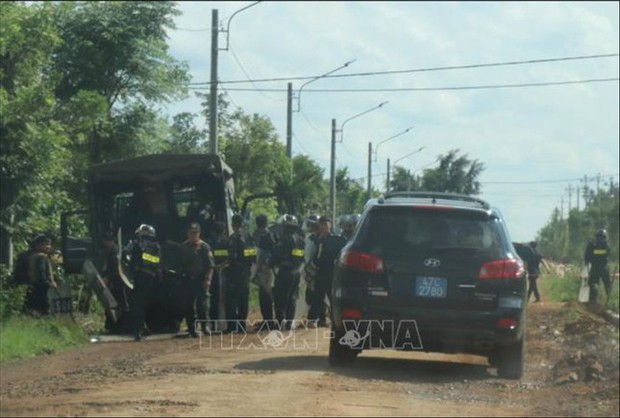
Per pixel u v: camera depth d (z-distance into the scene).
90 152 113.56
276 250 67.62
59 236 90.81
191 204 72.12
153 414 31.84
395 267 42.91
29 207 80.31
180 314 65.06
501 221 44.56
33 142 78.81
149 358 50.75
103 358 52.53
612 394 39.03
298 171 190.50
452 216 43.66
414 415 33.34
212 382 38.66
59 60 112.62
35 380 43.53
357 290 43.06
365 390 38.25
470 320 42.44
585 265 104.94
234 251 67.19
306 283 68.62
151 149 118.94
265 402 34.19
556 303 104.62
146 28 117.50
